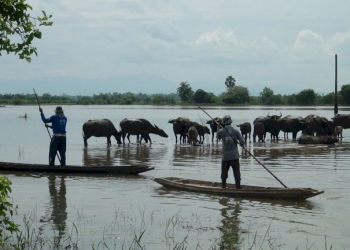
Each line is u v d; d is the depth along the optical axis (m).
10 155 25.39
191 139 32.03
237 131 15.08
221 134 15.17
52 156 19.31
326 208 13.20
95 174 18.75
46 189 15.80
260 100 141.38
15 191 15.45
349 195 14.77
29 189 15.79
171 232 11.05
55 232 10.98
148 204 13.70
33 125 51.88
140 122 32.84
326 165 21.27
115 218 12.19
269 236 10.72
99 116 76.06
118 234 10.91
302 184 16.59
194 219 12.11
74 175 18.56
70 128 48.56
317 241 10.39
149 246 10.10
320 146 30.39
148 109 115.44
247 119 62.91
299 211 12.85
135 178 17.98
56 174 18.73
